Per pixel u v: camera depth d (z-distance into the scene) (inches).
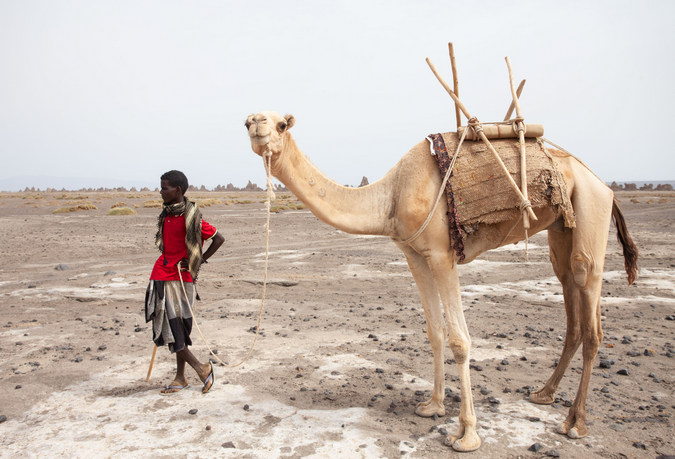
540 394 207.5
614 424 187.6
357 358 268.7
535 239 833.5
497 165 176.6
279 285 494.6
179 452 168.4
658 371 246.1
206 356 272.8
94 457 165.6
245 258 678.5
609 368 251.4
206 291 468.1
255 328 331.0
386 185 188.7
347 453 166.6
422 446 171.6
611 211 189.8
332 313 376.8
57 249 793.6
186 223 211.8
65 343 301.7
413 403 208.7
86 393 222.4
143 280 513.0
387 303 414.9
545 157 183.8
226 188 7785.4
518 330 322.0
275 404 207.9
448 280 177.6
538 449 168.6
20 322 357.1
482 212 174.1
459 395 214.8
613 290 438.6
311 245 824.3
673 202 1984.5
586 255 184.1
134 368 256.1
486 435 179.2
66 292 459.5
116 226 1157.1
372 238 912.9
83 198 2930.6
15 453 168.4
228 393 220.8
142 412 201.3
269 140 167.6
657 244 732.0
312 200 183.0
